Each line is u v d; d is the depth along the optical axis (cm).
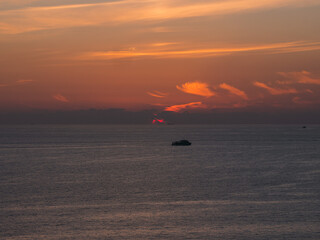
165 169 15925
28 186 11394
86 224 7225
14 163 17912
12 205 8738
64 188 11056
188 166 16988
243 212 8075
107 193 10275
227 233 6738
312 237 6531
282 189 10800
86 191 10575
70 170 15450
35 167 16388
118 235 6631
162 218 7638
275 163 18050
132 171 15238
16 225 7150
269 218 7594
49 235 6612
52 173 14475
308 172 14625
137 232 6781
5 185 11569
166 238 6506
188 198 9600
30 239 6425
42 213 7994
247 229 6938
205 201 9206
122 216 7788
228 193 10244
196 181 12475
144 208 8488
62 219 7544
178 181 12494
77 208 8469
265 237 6544
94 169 15850
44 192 10381
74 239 6438
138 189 10925
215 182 12250
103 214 7950
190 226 7119
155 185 11669
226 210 8256
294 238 6494
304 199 9325
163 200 9362
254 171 15075
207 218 7625
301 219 7525
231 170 15475
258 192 10350
